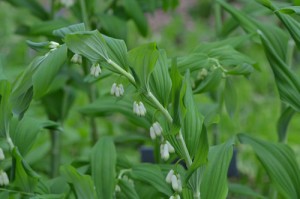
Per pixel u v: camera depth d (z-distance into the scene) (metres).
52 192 0.86
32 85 0.68
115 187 0.83
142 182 0.88
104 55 0.68
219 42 0.92
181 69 0.85
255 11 1.07
